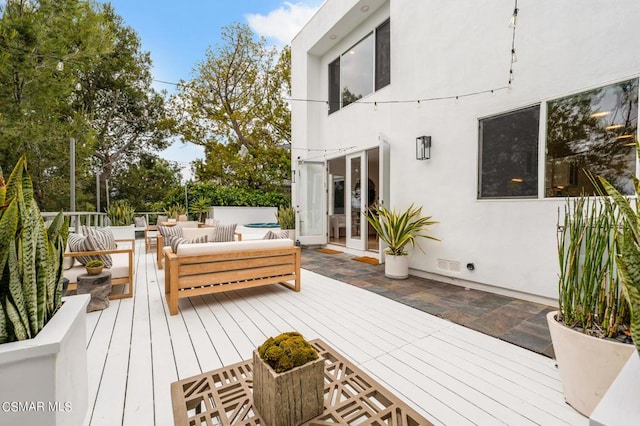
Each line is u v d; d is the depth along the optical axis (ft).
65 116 25.04
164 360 6.23
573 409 4.75
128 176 44.14
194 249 9.25
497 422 4.50
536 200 9.88
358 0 17.87
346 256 19.07
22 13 15.49
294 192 25.16
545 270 9.68
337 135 21.97
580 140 9.07
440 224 12.87
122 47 38.47
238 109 39.11
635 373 2.66
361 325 8.12
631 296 2.80
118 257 12.84
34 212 3.97
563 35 9.30
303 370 3.61
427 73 13.39
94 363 6.09
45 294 3.97
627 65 8.15
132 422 4.47
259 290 11.39
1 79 15.30
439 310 9.24
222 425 3.43
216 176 40.24
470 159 11.76
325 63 23.58
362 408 3.73
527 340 7.18
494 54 10.99
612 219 4.49
